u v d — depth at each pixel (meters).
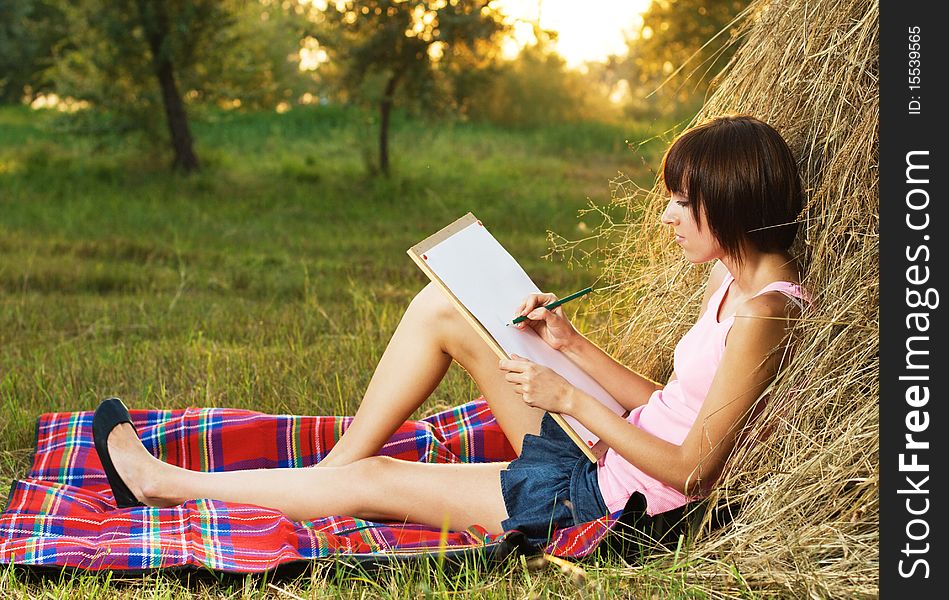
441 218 13.00
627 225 3.85
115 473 3.08
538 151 21.84
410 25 15.52
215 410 3.62
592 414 2.68
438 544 2.87
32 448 3.86
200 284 8.01
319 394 4.33
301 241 10.63
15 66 30.47
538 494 2.83
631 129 23.66
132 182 15.19
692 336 2.77
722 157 2.60
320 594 2.60
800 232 2.93
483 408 3.77
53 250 9.34
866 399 2.63
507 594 2.59
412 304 3.08
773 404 2.65
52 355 5.28
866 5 2.87
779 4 3.20
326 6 15.62
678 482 2.63
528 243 10.70
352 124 21.77
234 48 17.02
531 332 2.93
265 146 20.53
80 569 2.70
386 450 3.55
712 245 2.67
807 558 2.47
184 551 2.76
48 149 18.23
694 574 2.56
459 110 16.88
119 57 15.70
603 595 2.48
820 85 2.91
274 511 2.93
